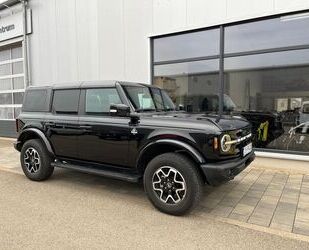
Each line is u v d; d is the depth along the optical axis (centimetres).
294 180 578
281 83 654
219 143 392
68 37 995
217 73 729
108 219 404
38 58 1103
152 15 802
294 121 646
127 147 458
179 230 371
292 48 634
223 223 392
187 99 782
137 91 507
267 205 452
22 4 1112
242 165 427
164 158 414
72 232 365
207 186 538
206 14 718
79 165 532
